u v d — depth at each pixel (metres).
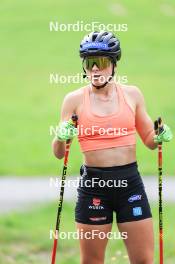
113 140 14.22
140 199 14.34
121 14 113.38
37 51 96.00
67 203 31.97
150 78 82.38
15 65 89.12
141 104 14.65
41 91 75.56
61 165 46.44
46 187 38.44
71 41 100.44
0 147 52.50
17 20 111.19
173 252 21.89
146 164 44.38
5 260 21.92
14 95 74.38
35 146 52.91
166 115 64.19
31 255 22.81
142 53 95.56
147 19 111.88
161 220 14.66
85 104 14.31
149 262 14.39
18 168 45.94
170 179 39.66
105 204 14.33
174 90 76.44
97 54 14.11
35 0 121.06
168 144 48.81
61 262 21.75
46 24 108.38
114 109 14.27
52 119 63.84
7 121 62.59
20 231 26.12
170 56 94.12
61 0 119.56
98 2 117.62
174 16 114.94
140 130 14.82
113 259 19.61
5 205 33.12
